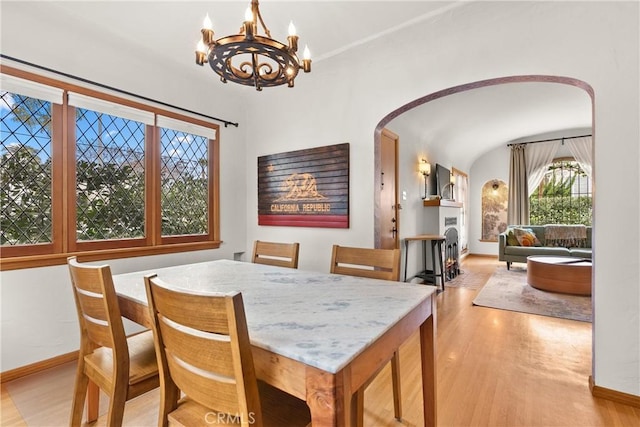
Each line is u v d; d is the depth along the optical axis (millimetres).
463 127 5355
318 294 1384
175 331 932
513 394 1884
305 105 3248
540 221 7152
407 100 2609
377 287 1506
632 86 1748
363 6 2051
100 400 1853
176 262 3064
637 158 1734
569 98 4352
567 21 1948
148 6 2029
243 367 800
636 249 1743
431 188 5383
